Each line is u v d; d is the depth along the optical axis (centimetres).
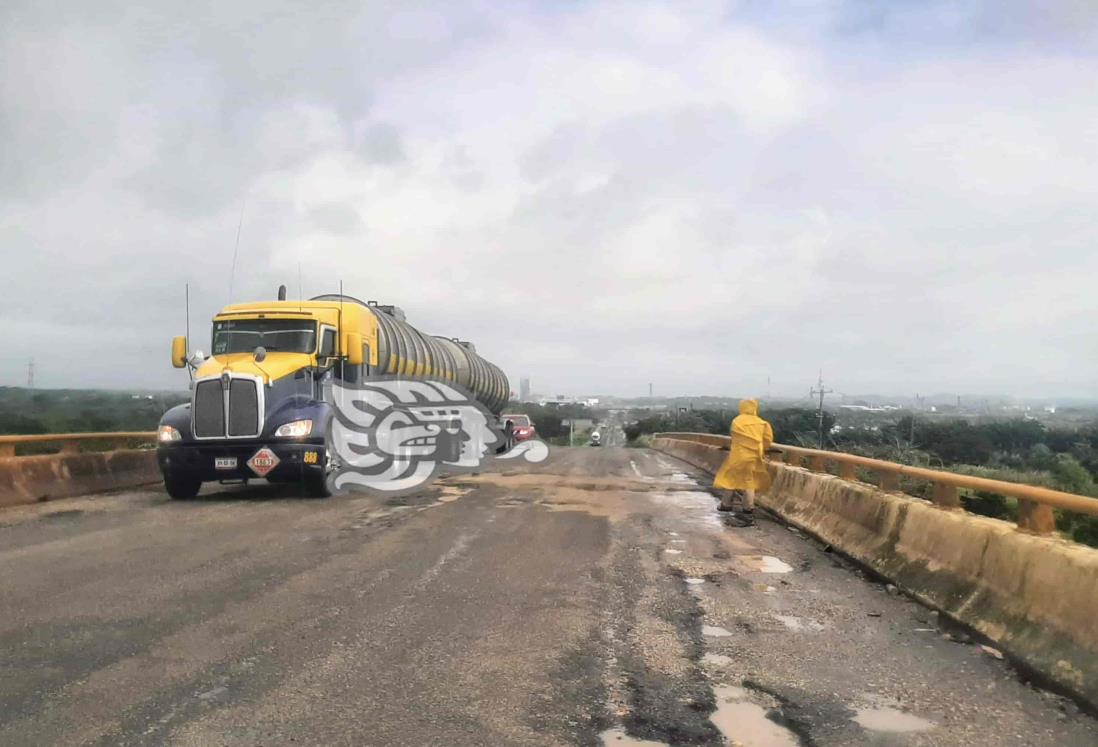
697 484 1797
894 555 806
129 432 1683
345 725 446
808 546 1013
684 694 500
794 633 628
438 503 1374
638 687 510
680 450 3034
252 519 1179
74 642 580
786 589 774
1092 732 447
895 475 909
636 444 5562
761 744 432
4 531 1061
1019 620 576
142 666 533
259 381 1388
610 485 1725
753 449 1269
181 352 1466
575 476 1945
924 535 763
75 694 484
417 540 1002
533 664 548
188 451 1375
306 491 1463
